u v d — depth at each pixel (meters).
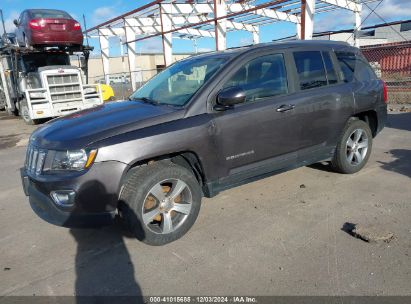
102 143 3.12
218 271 3.04
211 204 4.42
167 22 19.44
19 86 13.57
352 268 2.97
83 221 3.15
